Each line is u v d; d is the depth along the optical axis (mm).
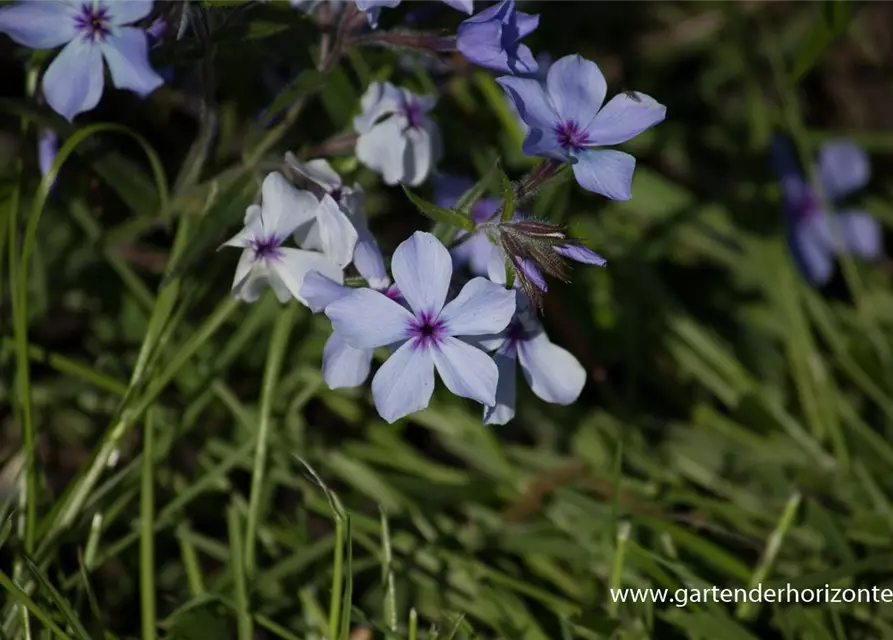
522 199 387
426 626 428
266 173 409
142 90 382
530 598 436
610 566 435
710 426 474
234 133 460
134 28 382
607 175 379
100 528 414
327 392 455
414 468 453
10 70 461
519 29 386
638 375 485
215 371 437
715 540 446
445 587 431
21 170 427
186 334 448
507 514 446
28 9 381
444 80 467
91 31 382
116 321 455
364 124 415
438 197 457
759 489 460
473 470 465
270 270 392
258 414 436
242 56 434
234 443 448
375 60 440
